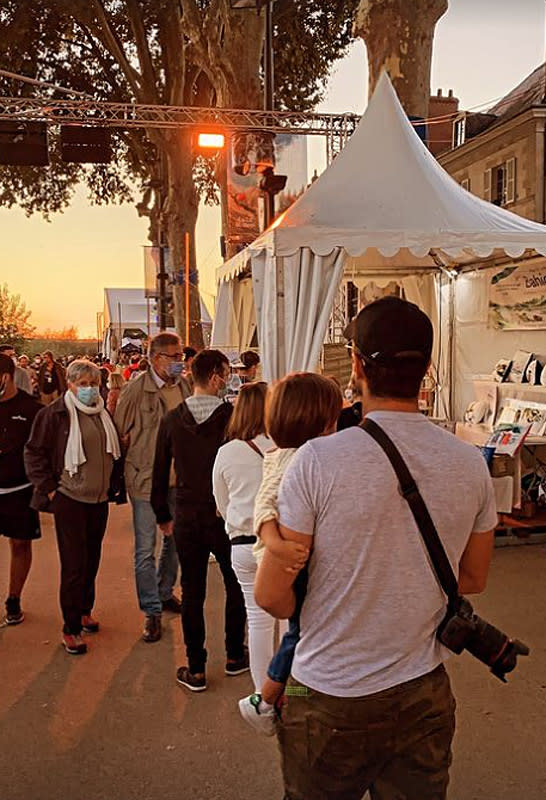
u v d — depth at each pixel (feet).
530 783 9.74
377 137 22.33
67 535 14.06
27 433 15.30
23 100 43.52
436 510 5.33
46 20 76.95
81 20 71.61
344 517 5.20
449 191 21.50
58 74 83.20
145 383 15.08
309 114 46.39
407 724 5.38
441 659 5.57
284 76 84.58
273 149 45.93
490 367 31.55
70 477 14.02
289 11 75.31
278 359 19.66
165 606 16.47
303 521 5.26
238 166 46.09
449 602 5.54
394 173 21.31
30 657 13.98
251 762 10.36
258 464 10.80
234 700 12.20
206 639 14.84
